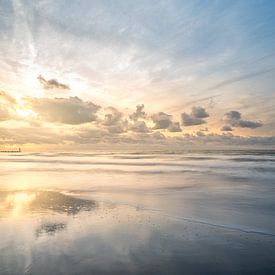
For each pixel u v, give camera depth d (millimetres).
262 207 12844
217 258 7082
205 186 19812
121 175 28188
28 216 11125
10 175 28344
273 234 8961
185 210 12289
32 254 7223
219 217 11023
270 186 19719
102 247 7742
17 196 15859
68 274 6180
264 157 73375
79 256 7121
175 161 56656
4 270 6336
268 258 7113
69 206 13086
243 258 7125
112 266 6594
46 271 6297
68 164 47844
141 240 8352
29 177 26344
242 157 74375
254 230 9398
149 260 6934
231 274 6289
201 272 6367
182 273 6312
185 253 7414
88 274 6184
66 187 19453
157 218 10836
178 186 19891
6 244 7953
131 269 6469
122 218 10852
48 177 26312
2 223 10102
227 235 8836
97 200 14586
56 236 8656
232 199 14828
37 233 8945
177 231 9234
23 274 6148
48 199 14906
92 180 23688
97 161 58406
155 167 39750
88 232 9062
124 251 7508
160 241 8258
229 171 32406
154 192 17203
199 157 77000
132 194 16500
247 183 21453
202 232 9141
